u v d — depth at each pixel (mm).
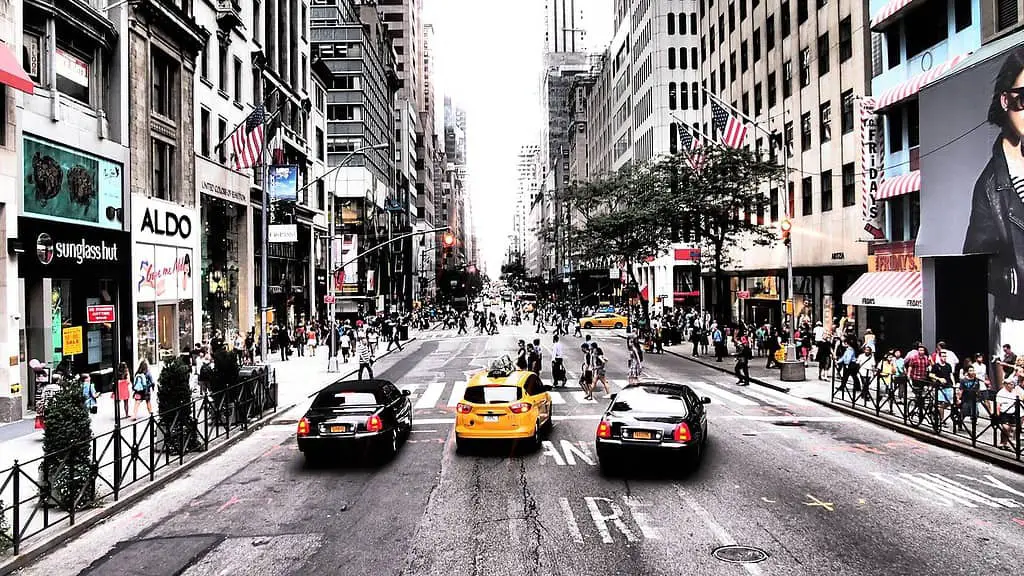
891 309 29875
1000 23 22719
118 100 25547
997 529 9766
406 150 110875
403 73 129500
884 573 8195
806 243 39406
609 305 82500
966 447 14617
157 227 28188
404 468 13906
